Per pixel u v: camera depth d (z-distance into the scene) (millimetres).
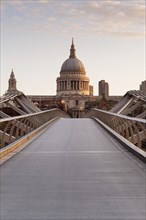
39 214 7316
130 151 17016
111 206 7848
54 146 19594
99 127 36656
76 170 12148
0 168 12531
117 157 15297
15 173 11578
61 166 12992
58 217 7133
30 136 23969
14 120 18156
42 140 23062
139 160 14344
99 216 7188
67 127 36594
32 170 12133
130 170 12148
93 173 11594
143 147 22281
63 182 10203
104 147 19031
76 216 7191
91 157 15320
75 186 9703
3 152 15406
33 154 16281
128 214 7297
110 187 9602
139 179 10633
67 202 8156
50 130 32188
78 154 16281
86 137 25250
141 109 56625
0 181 10328
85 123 45375
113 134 24797
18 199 8414
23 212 7445
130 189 9367
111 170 12156
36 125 31125
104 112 38031
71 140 23062
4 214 7324
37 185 9812
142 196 8664
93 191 9156
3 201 8258
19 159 14719
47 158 15008
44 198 8492
